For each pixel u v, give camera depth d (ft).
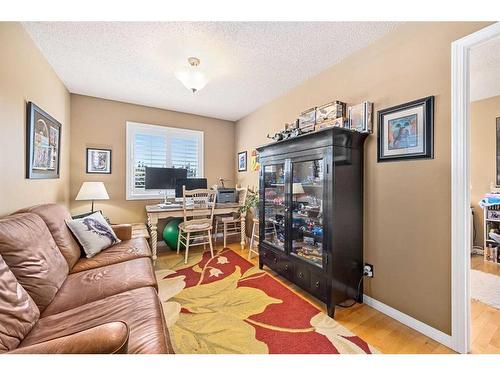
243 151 13.61
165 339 3.19
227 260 9.91
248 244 12.46
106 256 6.19
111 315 3.57
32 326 3.25
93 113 10.60
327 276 5.90
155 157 12.17
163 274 8.39
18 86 5.62
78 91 9.95
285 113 10.03
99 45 6.59
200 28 5.84
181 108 12.19
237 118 13.98
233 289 7.23
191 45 6.58
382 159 6.00
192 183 11.84
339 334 5.11
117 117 11.14
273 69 7.92
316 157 6.32
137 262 5.85
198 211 10.45
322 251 6.13
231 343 4.80
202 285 7.50
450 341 4.72
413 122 5.33
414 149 5.31
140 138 11.76
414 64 5.36
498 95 10.49
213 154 13.87
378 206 6.13
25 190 6.02
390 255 5.86
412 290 5.40
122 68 7.92
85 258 6.10
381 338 5.00
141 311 3.69
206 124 13.61
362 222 6.47
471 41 4.41
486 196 10.21
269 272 8.61
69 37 6.22
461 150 4.55
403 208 5.58
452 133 4.66
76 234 6.23
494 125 10.61
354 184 6.26
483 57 7.23
